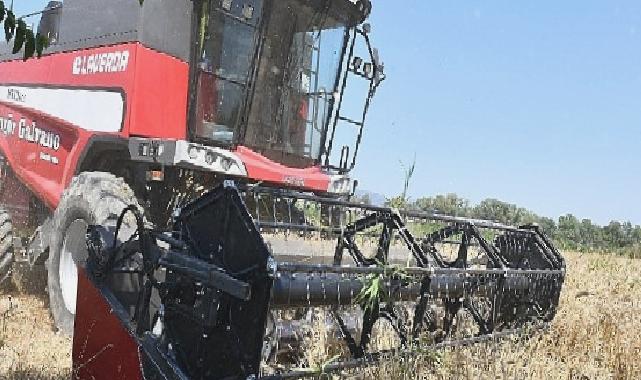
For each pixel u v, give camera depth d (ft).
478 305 15.21
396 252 15.33
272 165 18.89
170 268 10.00
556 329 15.67
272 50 19.83
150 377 10.09
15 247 20.45
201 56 18.04
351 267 10.16
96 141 18.38
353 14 21.44
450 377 11.32
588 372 12.92
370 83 21.76
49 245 19.03
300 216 18.70
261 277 8.77
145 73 17.37
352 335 12.85
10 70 23.98
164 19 17.75
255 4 18.79
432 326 14.16
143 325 10.45
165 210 17.75
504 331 14.29
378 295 10.73
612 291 24.03
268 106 19.94
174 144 16.02
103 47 18.74
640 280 27.84
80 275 11.80
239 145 19.04
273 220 18.58
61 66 20.68
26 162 22.06
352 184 20.66
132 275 11.18
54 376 12.15
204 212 9.98
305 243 15.66
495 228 15.21
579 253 50.44
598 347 14.32
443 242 14.83
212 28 18.15
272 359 11.81
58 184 20.11
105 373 10.97
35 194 21.18
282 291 9.46
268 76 19.85
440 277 12.36
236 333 9.04
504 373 11.64
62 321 16.35
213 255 9.65
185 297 9.89
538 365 12.68
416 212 13.10
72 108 19.84
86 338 11.46
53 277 16.97
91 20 19.57
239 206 9.27
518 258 16.66
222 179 18.20
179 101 18.10
